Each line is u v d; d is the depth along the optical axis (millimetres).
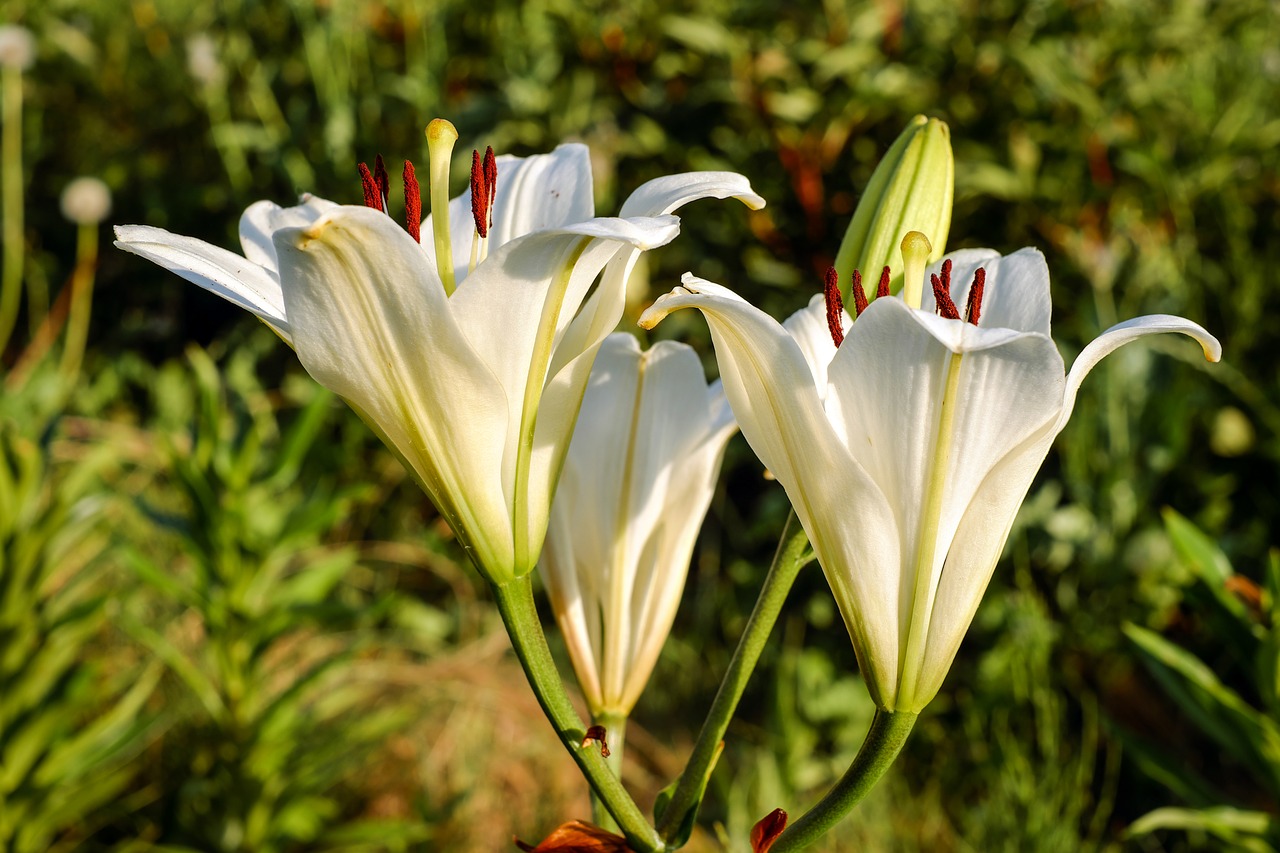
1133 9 2658
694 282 745
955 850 2160
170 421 3109
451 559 2922
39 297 3650
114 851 1969
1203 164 2592
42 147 3875
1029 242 2684
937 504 747
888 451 750
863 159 2709
